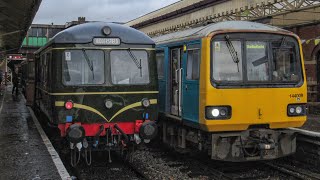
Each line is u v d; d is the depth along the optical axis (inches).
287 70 370.3
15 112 692.7
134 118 370.9
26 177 288.5
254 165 401.7
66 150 411.2
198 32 369.1
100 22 385.1
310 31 705.0
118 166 385.4
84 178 345.4
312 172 375.6
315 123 506.6
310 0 574.2
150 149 468.8
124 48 371.2
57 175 294.0
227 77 350.9
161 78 446.0
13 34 885.8
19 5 561.0
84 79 359.3
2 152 367.6
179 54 406.9
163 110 438.9
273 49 366.9
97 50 363.9
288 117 366.0
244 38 358.3
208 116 344.8
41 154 360.5
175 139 438.6
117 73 367.6
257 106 355.9
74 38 358.6
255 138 363.9
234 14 683.4
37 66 557.6
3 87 1550.2
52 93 357.7
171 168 382.3
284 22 733.9
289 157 422.3
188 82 378.0
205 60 347.3
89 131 359.6
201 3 825.5
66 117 352.8
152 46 380.8
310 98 708.0
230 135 358.9
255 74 358.6
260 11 639.1
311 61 715.4
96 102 359.9
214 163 410.3
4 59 1630.2
